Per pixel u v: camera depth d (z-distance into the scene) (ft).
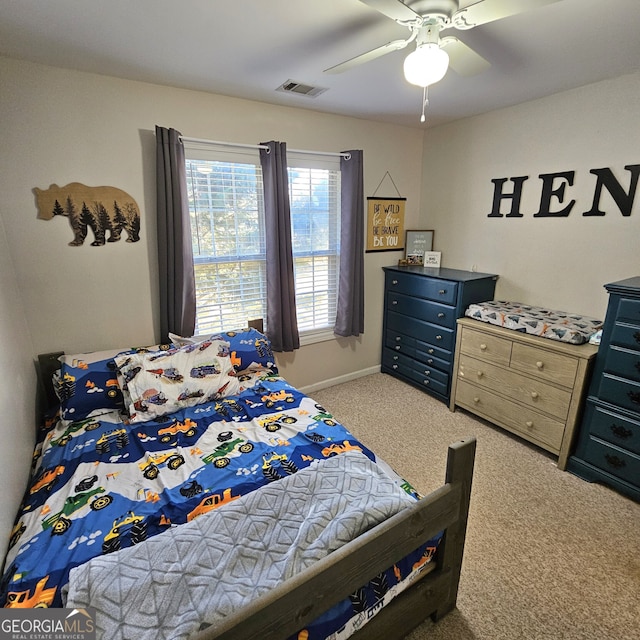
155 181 7.55
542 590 5.00
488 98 8.39
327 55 6.01
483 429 9.02
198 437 5.67
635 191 7.25
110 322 7.68
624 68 6.70
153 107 7.30
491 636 4.45
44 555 3.63
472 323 8.97
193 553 3.25
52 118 6.45
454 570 4.49
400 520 3.52
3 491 4.05
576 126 7.92
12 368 5.30
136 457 5.22
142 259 7.77
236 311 9.31
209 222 8.46
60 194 6.72
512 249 9.59
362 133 10.27
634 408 6.31
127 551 3.27
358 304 10.87
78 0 4.38
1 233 5.96
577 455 7.28
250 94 7.93
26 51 5.74
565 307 8.68
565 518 6.23
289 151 9.14
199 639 2.40
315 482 4.13
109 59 6.07
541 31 5.26
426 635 4.47
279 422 6.08
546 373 7.53
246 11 4.68
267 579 3.07
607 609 4.75
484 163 9.89
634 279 6.93
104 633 2.68
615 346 6.42
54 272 6.94
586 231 8.10
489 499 6.68
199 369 6.88
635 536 5.85
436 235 11.60
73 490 4.55
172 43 5.55
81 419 6.25
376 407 10.14
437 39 4.26
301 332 10.59
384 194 11.12
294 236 9.89
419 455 7.99
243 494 4.44
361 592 3.48
